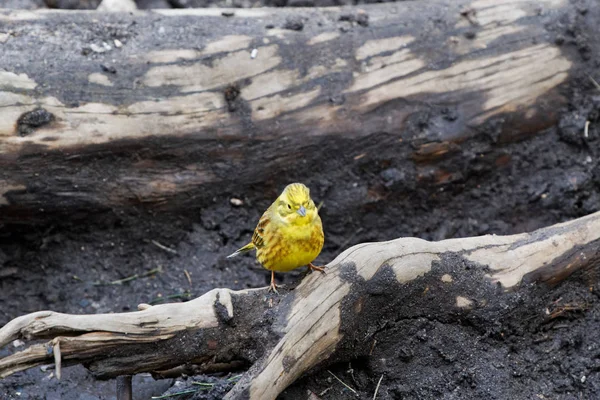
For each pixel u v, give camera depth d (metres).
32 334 5.14
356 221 8.38
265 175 8.02
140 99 7.49
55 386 6.98
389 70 8.15
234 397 5.54
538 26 8.49
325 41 8.09
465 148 8.34
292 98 7.91
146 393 6.85
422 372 6.44
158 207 7.91
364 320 6.20
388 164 8.24
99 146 7.39
